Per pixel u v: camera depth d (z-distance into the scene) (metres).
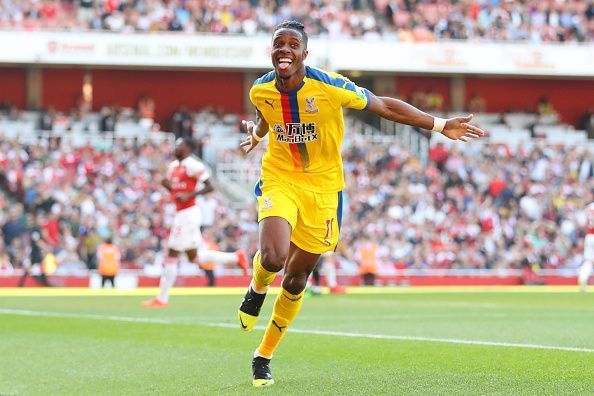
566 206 89.19
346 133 96.06
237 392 17.39
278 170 18.52
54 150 84.00
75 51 93.31
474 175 91.81
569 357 22.00
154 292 61.56
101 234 73.94
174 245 42.94
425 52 99.19
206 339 27.17
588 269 66.62
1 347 25.53
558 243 84.50
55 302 47.69
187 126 93.06
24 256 70.31
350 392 17.03
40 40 92.75
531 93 111.00
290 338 27.08
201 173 42.00
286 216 17.86
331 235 18.69
